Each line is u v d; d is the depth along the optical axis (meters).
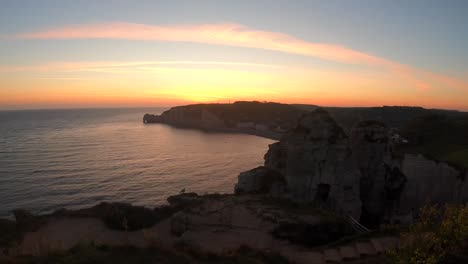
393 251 10.86
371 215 42.12
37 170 70.94
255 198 30.05
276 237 22.14
